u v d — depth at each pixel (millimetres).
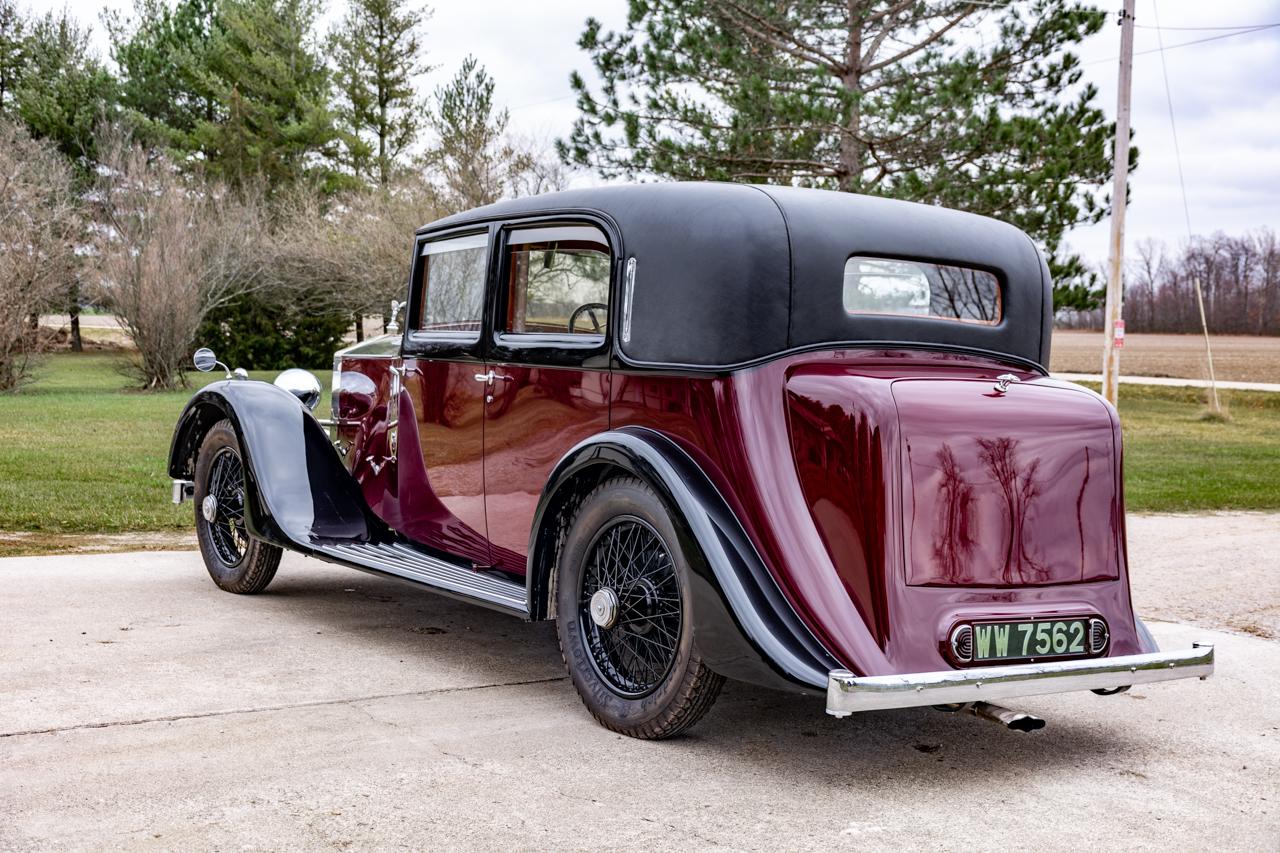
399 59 40812
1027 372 4020
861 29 18000
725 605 3150
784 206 3576
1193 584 6445
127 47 44219
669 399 3574
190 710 3592
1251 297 49000
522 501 4164
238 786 2957
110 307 25531
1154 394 27969
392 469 4914
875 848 2707
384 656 4391
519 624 5070
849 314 3613
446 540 4633
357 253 29938
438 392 4586
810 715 3867
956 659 3121
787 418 3369
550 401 4016
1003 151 16828
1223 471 13055
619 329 3736
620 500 3516
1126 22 14539
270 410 5094
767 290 3451
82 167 38906
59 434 14047
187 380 26438
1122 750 3576
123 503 8383
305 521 4875
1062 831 2855
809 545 3225
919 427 3227
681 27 17844
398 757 3232
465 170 28969
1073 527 3404
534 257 4160
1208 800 3115
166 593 5383
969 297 3994
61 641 4387
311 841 2629
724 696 4066
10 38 40656
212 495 5391
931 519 3188
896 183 16750
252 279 31609
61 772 3010
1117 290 14750
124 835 2623
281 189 35969
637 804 2947
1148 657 3348
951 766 3369
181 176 31625
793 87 17766
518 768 3188
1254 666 4691
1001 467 3301
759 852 2658
